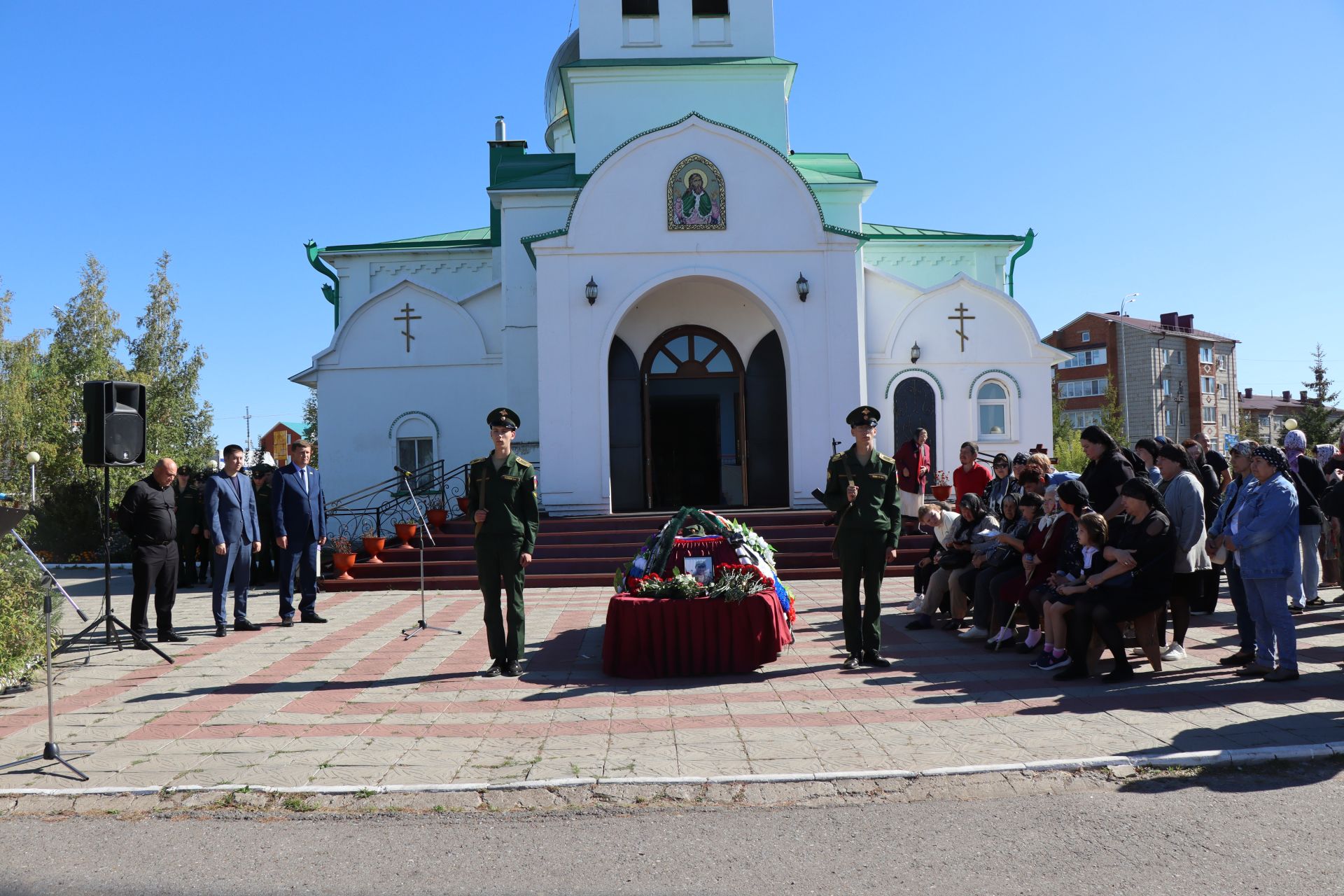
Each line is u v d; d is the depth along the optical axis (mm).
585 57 20219
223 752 5832
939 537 10484
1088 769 5168
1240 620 7598
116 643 9469
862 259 20047
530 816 4801
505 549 8008
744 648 7820
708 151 17031
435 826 4688
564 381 16781
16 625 7398
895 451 19625
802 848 4328
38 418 32781
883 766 5316
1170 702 6473
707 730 6160
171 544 9773
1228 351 66625
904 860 4152
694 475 21156
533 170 21094
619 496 19047
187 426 38312
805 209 17156
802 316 17109
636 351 19281
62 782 5340
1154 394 60781
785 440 19188
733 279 17016
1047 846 4250
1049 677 7445
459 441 20031
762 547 9109
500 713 6707
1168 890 3777
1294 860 4004
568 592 13602
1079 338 64250
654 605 7875
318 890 3990
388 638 9961
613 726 6320
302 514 11109
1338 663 7555
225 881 4098
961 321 19734
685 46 20281
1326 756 5246
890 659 8344
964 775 5133
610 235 16953
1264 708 6199
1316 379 53000
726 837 4473
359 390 20141
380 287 21812
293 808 4949
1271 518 6824
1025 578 8531
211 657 9023
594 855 4301
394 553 14945
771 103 19938
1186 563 7809
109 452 9375
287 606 10992
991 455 19703
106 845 4523
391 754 5754
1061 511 8125
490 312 20203
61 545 21984
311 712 6816
